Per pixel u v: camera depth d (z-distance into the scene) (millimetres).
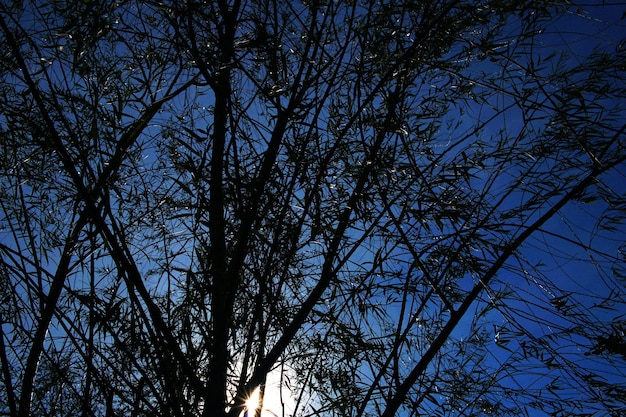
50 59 2057
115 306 1942
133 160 2109
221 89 2096
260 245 2215
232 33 2242
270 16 2213
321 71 2070
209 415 1824
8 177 2109
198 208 2041
